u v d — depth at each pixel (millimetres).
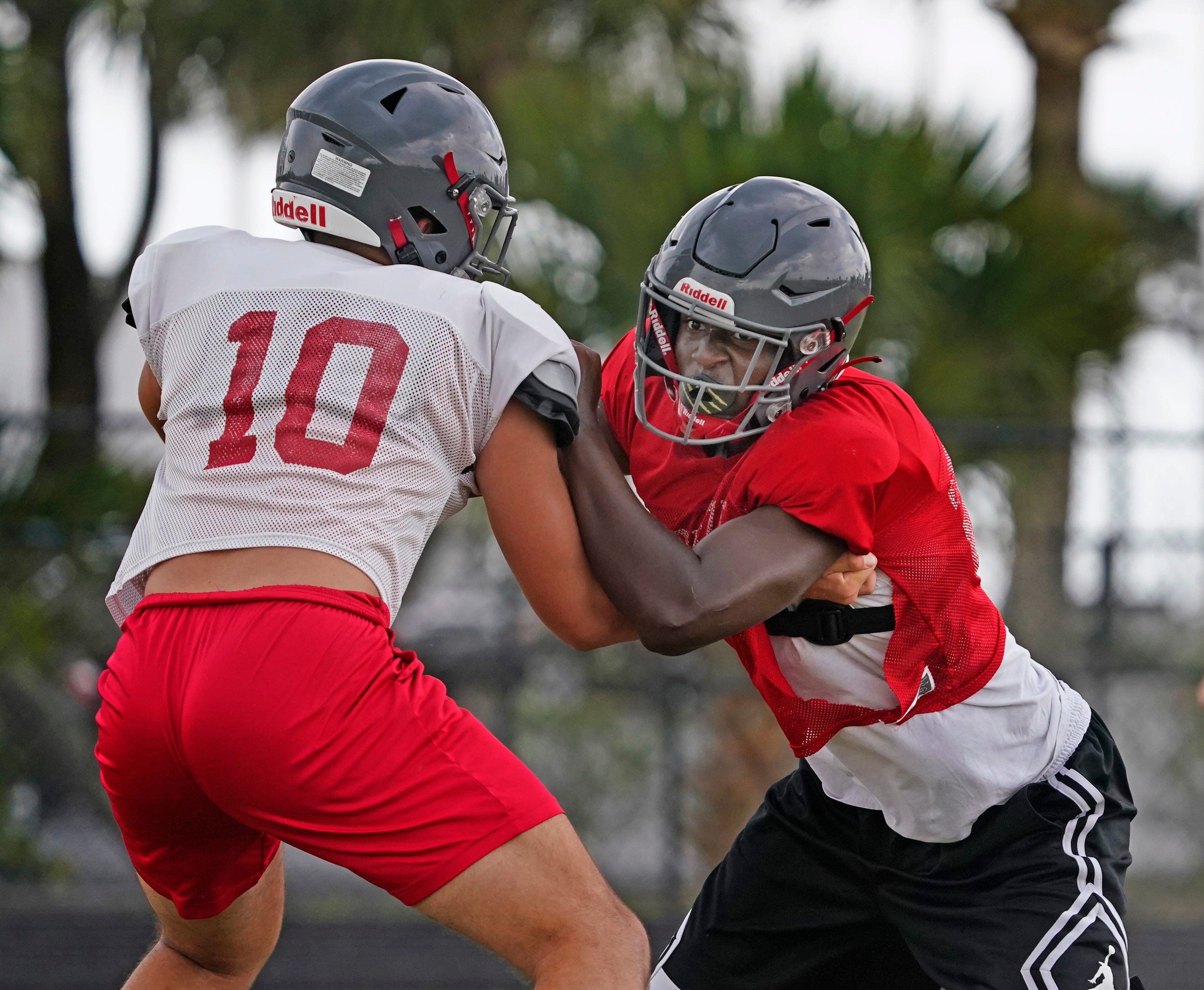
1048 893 8812
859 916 9852
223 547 7734
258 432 7895
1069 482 21547
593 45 33125
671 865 20922
